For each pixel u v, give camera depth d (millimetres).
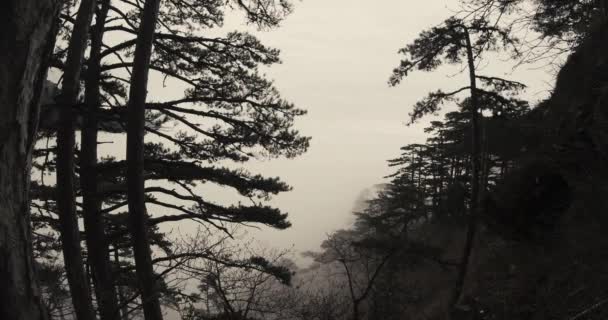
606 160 6480
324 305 7215
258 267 7133
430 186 29578
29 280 1861
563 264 5660
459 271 11023
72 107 6297
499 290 6688
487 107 13172
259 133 8406
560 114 8297
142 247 6160
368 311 8211
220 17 9055
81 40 6523
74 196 6578
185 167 8258
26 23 1758
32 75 1855
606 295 4195
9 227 1773
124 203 7312
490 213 8594
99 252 7203
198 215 7277
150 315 5859
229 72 8500
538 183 7559
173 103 7496
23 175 1863
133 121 6367
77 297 6203
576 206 6633
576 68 7867
